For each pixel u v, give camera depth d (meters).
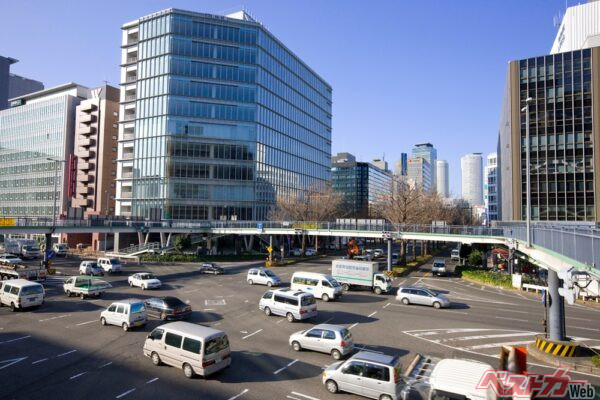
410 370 15.54
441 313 28.53
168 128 80.81
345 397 14.48
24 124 114.81
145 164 82.25
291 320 25.38
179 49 82.69
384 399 13.84
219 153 83.81
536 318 27.14
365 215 122.75
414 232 49.47
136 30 87.38
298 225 59.69
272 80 94.62
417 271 54.50
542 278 46.19
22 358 18.19
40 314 26.67
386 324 25.23
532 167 68.25
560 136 67.06
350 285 38.25
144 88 83.81
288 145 100.69
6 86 179.62
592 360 18.22
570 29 79.50
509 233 41.31
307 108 112.44
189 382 15.62
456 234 46.69
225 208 83.25
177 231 66.31
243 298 33.00
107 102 95.50
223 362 16.48
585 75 66.25
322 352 19.31
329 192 87.94
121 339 21.14
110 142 95.56
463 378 12.45
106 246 80.25
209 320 25.59
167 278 44.16
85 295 31.97
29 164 111.31
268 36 93.19
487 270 50.22
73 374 16.33
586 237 14.80
